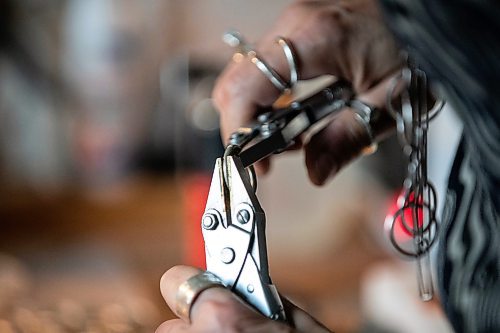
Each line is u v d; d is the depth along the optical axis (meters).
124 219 1.72
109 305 1.23
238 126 0.68
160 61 1.95
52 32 1.89
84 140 1.93
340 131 0.73
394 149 1.56
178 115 1.64
